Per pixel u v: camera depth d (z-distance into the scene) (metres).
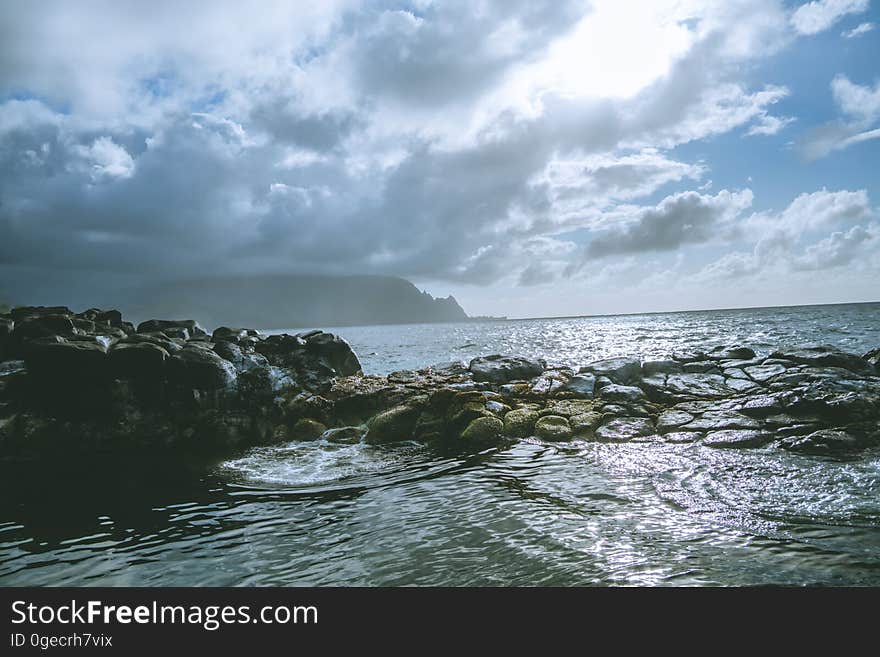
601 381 19.27
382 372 37.44
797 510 9.03
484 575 7.29
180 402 17.16
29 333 19.52
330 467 13.57
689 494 10.07
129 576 7.68
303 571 7.66
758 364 20.08
